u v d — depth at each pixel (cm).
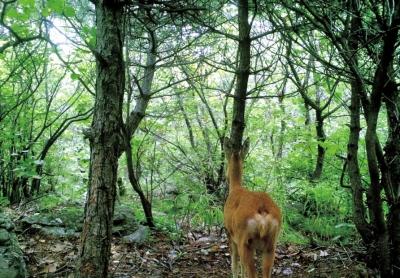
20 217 739
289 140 902
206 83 955
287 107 1016
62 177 972
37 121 963
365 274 554
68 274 557
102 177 427
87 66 812
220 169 880
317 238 766
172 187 1055
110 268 600
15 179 883
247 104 994
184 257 670
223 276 614
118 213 738
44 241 655
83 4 698
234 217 545
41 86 992
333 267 623
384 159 496
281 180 886
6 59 783
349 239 749
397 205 506
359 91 491
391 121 518
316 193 788
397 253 507
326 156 922
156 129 914
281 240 751
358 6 440
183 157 954
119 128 436
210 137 975
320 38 629
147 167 927
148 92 744
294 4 554
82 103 945
